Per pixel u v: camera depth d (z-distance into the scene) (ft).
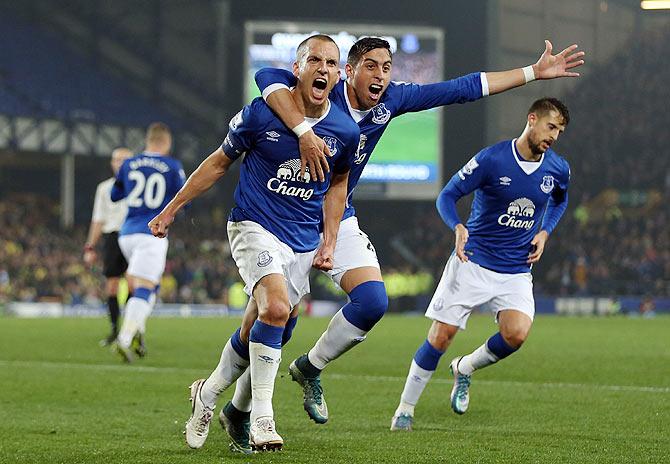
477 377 40.83
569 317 116.78
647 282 137.59
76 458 21.29
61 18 164.04
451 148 159.12
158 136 47.57
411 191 142.72
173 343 60.39
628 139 169.68
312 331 75.66
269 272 21.12
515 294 29.12
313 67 20.79
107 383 37.37
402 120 142.10
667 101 172.55
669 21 177.47
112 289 55.01
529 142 28.55
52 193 160.35
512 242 29.09
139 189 47.24
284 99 20.94
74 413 29.09
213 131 159.33
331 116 21.52
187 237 142.51
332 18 161.38
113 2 163.63
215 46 160.15
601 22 172.86
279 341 21.06
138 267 47.21
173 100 161.38
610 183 163.94
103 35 163.32
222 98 159.12
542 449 22.72
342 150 21.79
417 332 75.46
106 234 53.93
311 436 24.68
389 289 129.29
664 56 176.14
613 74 173.58
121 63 162.50
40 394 33.78
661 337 70.85
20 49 155.74
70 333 68.54
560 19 167.02
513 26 161.17
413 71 142.20
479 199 29.37
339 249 23.93
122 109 149.48
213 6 159.94
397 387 36.76
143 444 23.31
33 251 123.75
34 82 147.54
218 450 22.36
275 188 21.49
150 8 162.50
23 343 58.49
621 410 30.25
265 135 21.12
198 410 22.20
